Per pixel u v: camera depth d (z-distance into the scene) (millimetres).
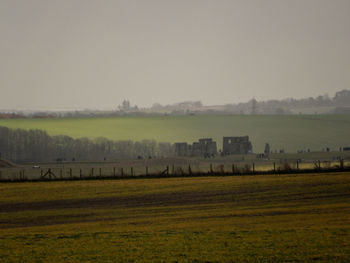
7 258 87625
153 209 151500
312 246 89688
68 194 186125
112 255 87938
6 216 146250
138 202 166250
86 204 165500
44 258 87250
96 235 105062
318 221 115125
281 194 170125
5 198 179875
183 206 155250
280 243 92625
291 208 140875
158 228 113688
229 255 86125
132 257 86250
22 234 109375
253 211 138500
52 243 98375
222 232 104438
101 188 198500
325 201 152500
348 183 187250
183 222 123312
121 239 100312
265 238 97125
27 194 187625
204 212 140875
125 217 137750
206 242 95562
